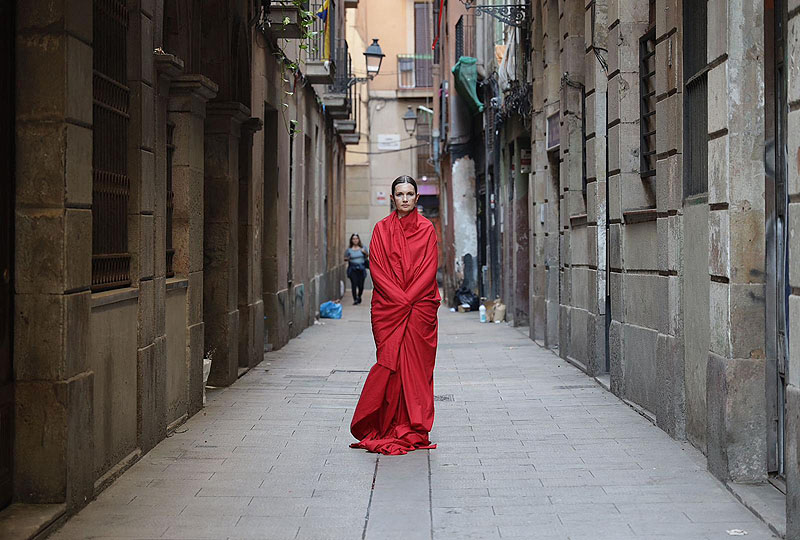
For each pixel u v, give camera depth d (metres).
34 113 5.70
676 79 8.04
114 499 6.29
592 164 11.82
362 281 29.86
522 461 7.40
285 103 17.22
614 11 10.34
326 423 9.03
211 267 11.45
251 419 9.23
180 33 10.27
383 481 6.77
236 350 11.96
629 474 6.93
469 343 17.19
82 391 5.99
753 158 6.36
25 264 5.70
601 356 11.78
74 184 5.85
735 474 6.47
